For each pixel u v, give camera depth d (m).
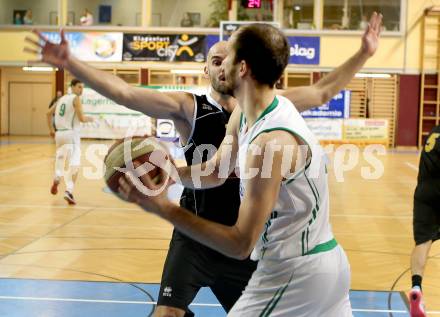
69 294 5.91
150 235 8.88
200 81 29.17
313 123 26.75
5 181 14.94
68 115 11.63
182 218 2.40
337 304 2.92
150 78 29.11
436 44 28.02
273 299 2.83
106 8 29.81
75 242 8.32
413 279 5.03
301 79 29.55
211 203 3.99
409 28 28.06
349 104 26.73
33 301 5.67
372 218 10.70
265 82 2.72
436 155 5.19
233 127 3.51
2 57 29.55
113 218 10.26
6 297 5.78
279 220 2.82
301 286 2.80
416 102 28.44
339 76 4.05
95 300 5.73
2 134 34.53
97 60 29.05
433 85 28.22
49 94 34.59
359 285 6.42
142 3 29.19
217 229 2.44
